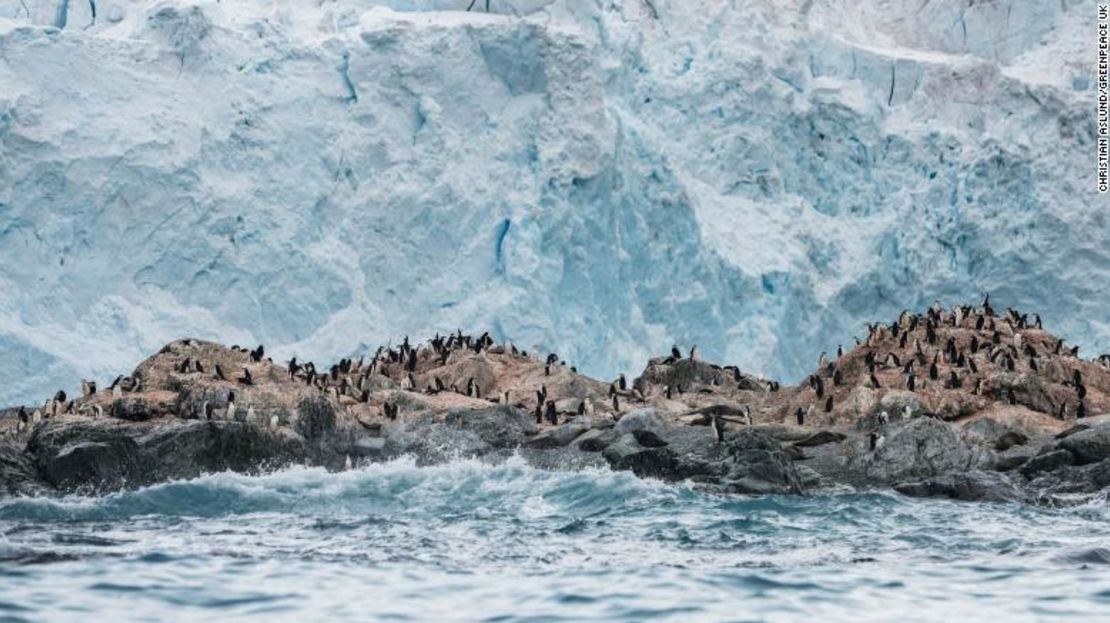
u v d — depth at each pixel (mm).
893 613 53531
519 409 125812
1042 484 102562
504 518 89625
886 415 116500
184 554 66312
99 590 55125
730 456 103000
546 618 51375
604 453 108750
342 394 130250
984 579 61156
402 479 101688
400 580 59781
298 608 53000
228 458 107438
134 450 104312
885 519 88188
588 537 79062
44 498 96000
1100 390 129500
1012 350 130750
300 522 87875
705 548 73875
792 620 51594
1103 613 53500
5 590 54562
